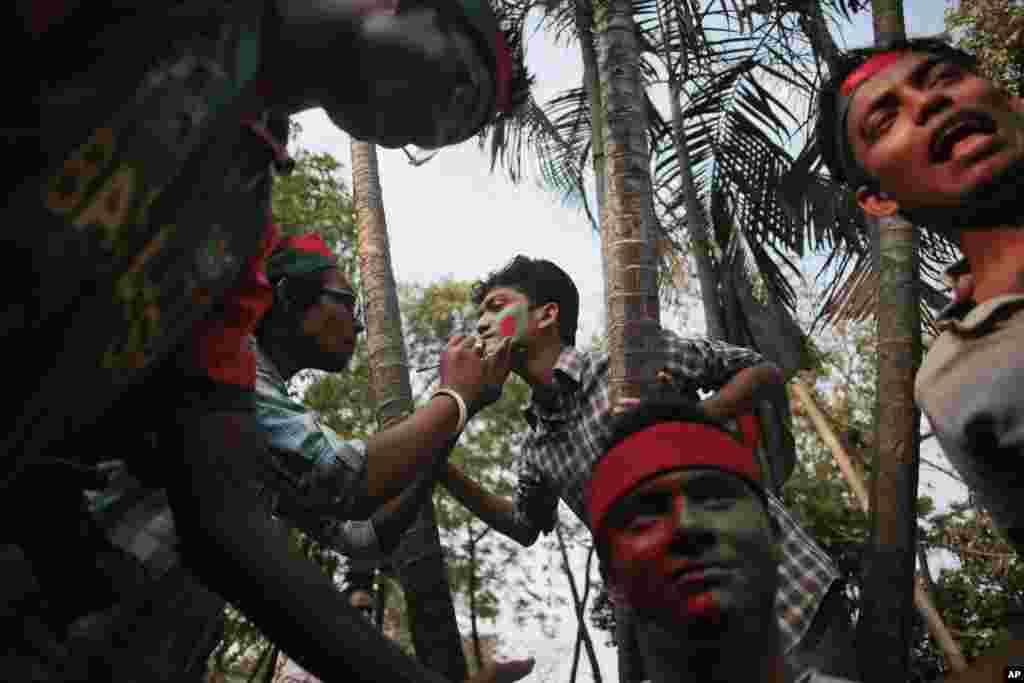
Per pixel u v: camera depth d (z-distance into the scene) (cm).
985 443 164
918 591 654
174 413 132
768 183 709
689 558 123
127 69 110
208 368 134
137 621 154
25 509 128
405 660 127
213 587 127
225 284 128
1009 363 160
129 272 111
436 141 154
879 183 190
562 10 636
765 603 123
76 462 131
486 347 253
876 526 399
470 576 1309
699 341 315
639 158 362
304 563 129
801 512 1184
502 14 599
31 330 102
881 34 488
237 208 129
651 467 128
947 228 182
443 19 145
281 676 381
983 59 792
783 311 661
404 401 438
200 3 118
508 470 1284
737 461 130
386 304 457
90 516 133
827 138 216
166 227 115
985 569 1095
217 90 120
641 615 126
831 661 266
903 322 423
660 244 750
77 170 105
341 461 211
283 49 142
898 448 405
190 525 127
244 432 136
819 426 844
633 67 389
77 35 107
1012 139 177
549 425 325
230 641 746
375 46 141
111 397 115
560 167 811
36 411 106
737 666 122
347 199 1066
